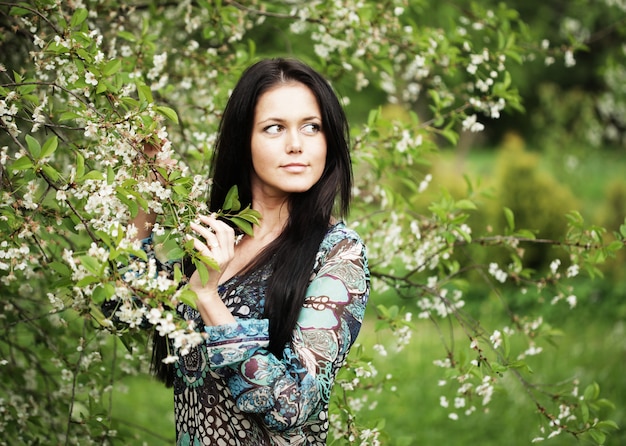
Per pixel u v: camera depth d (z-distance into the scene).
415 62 3.26
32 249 2.31
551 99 11.21
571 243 2.78
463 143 17.48
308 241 1.80
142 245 1.97
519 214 9.09
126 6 2.94
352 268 1.76
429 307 2.94
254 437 1.74
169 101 2.95
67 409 2.84
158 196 1.75
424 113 14.23
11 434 2.78
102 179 1.72
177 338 1.52
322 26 3.03
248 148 1.89
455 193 9.65
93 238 1.70
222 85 2.96
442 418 5.40
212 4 2.96
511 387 5.70
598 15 8.05
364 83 3.26
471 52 3.18
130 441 3.22
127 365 2.91
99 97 2.10
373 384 2.87
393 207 3.08
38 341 2.88
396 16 3.24
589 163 13.30
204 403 1.77
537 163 9.38
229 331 1.62
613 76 7.87
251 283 1.80
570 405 2.70
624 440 4.88
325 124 1.86
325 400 1.67
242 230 1.93
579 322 7.88
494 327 7.57
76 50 1.93
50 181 1.75
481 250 8.48
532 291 8.24
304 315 1.71
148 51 2.66
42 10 2.18
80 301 1.91
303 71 1.85
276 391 1.59
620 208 9.84
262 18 3.24
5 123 1.85
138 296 1.56
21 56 2.79
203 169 2.52
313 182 1.84
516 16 3.66
